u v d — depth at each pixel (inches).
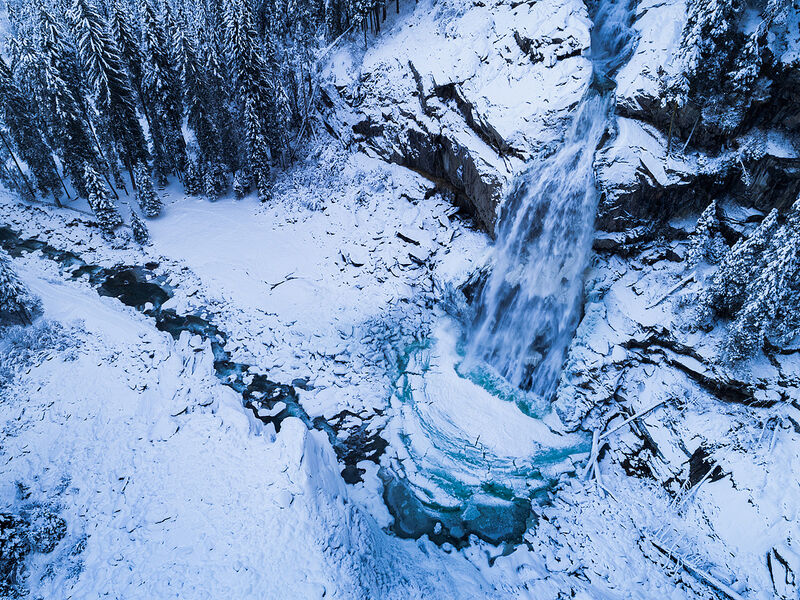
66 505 543.8
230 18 1095.6
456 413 732.7
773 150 669.9
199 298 973.8
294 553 478.3
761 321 569.0
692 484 583.8
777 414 579.2
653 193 737.6
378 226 1076.5
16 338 793.6
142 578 461.1
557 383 741.9
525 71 923.4
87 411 682.8
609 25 919.7
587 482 628.7
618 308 731.4
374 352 845.2
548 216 815.1
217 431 644.1
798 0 663.1
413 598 475.2
